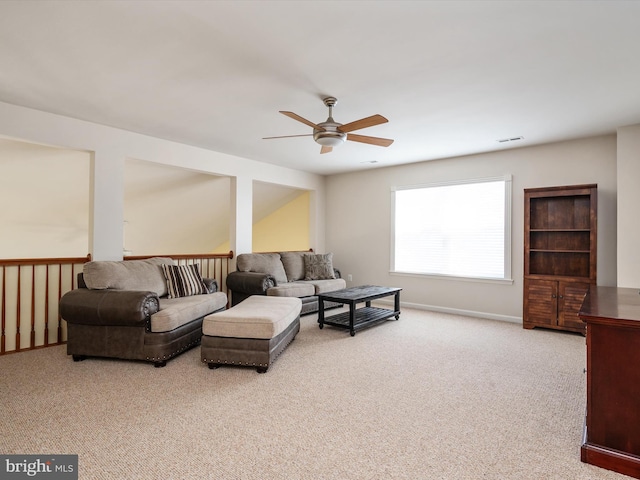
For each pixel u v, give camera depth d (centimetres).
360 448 196
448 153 532
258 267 546
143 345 318
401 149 508
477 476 173
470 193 546
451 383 287
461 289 551
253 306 361
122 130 423
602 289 308
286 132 435
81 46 242
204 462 181
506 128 414
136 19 212
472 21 213
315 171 676
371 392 269
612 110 356
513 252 504
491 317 521
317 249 703
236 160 552
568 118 379
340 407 244
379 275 645
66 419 224
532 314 461
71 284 391
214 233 773
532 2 195
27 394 259
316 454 189
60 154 439
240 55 254
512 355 356
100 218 404
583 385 283
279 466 179
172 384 280
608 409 183
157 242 711
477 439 206
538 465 182
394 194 627
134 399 253
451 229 564
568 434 212
